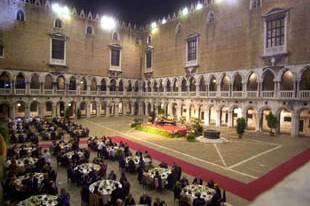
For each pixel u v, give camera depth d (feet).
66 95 158.40
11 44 137.80
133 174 55.26
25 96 141.59
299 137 101.50
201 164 62.85
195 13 151.43
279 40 109.91
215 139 92.48
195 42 151.74
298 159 67.26
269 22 113.29
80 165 51.16
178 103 161.17
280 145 85.92
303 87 107.45
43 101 148.97
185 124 123.03
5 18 135.23
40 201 34.81
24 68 142.61
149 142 90.07
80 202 41.52
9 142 73.72
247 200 41.81
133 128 123.24
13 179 40.78
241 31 124.88
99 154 66.85
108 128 122.72
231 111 128.77
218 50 136.87
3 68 135.03
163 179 46.16
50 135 87.51
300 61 101.45
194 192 38.40
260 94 116.16
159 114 146.20
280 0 108.78
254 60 118.83
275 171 57.00
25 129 93.71
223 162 64.64
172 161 65.41
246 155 71.92
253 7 119.55
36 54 147.13
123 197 38.14
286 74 116.47
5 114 141.69
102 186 40.09
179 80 162.50
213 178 52.60
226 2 132.67
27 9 143.13
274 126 105.19
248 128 125.59
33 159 53.98
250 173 55.83
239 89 134.00
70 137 93.30
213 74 138.92
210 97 138.72
